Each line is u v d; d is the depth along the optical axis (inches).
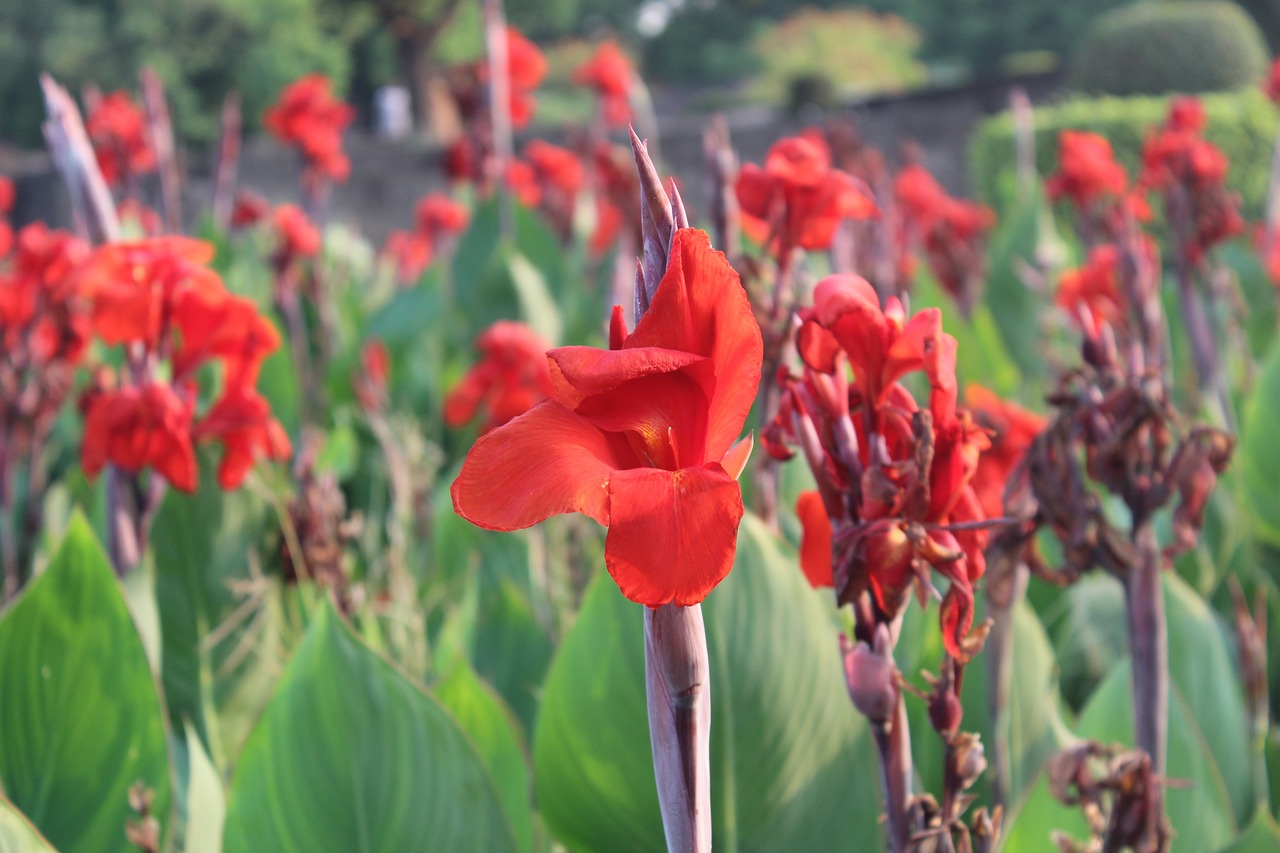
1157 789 40.8
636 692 46.8
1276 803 61.8
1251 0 575.8
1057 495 45.4
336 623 45.9
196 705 65.3
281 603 68.6
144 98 121.7
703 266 32.2
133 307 56.2
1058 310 124.5
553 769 48.3
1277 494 90.9
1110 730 55.8
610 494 31.0
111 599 49.1
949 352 36.6
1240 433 103.2
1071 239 191.8
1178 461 45.3
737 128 408.2
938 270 150.8
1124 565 45.9
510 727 51.2
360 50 692.1
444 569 83.0
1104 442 45.3
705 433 32.6
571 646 47.3
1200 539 77.7
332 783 45.6
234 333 59.9
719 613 45.7
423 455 101.6
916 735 52.7
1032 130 319.6
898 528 36.2
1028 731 53.9
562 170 185.8
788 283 52.1
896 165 392.8
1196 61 382.0
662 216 33.7
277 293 126.3
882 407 36.8
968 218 168.2
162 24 534.0
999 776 47.1
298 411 106.8
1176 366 129.3
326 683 45.7
